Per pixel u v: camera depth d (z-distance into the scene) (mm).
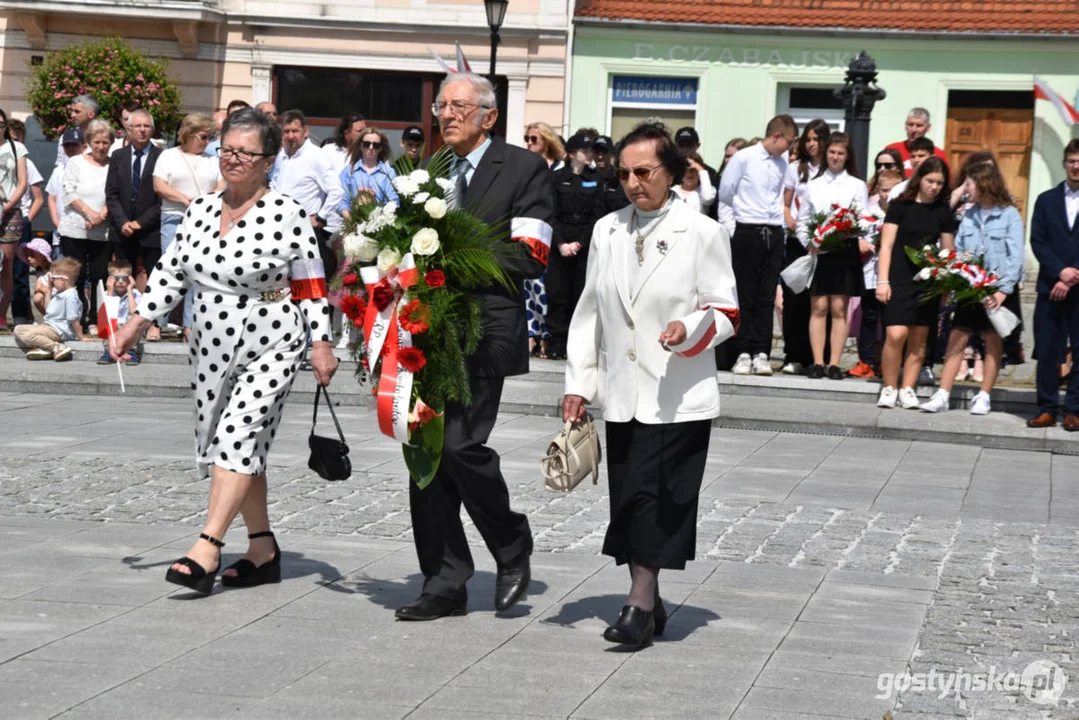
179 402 15031
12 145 19266
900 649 7008
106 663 6375
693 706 6047
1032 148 31406
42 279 18094
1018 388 15992
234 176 7629
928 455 13492
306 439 12938
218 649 6660
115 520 9398
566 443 7109
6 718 5617
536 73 31656
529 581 7777
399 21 31516
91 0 31156
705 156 32031
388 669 6449
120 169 17047
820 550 9258
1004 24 31078
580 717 5859
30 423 13289
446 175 7605
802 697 6219
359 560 8602
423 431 7242
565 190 17156
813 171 16250
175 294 7992
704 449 7023
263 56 31891
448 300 7195
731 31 31484
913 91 31719
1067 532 10117
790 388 15836
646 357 7004
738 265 16312
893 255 14992
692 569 8641
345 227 7715
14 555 8320
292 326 7789
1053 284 14141
